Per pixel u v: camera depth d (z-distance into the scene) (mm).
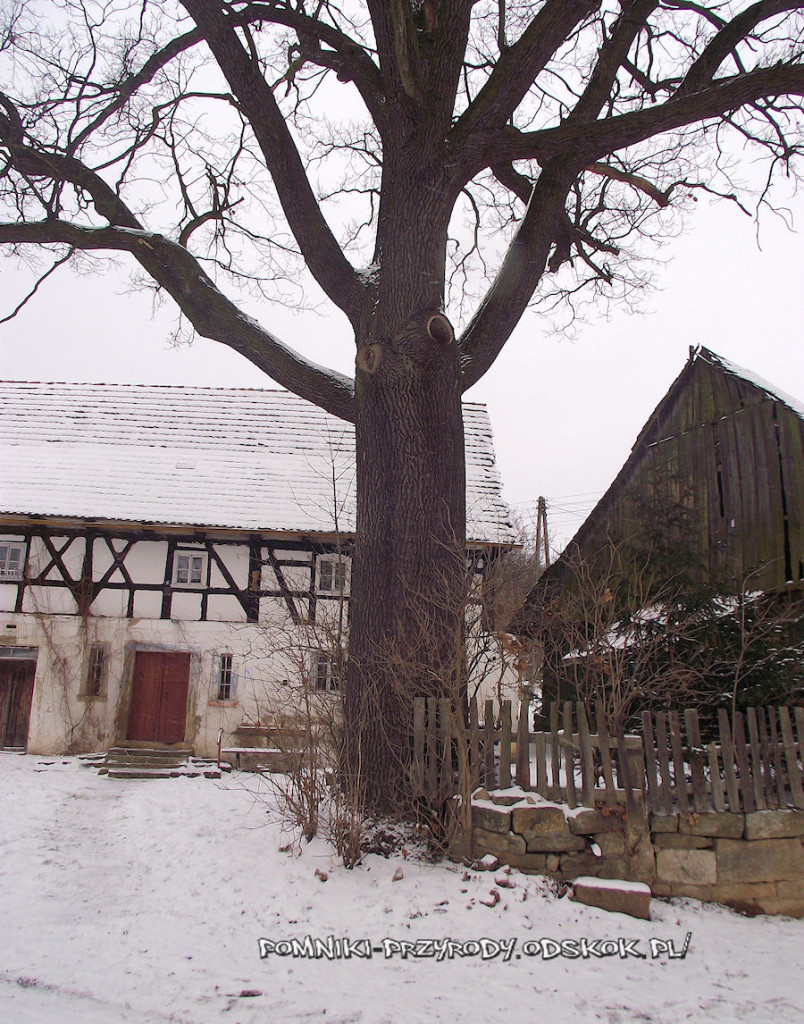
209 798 10227
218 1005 4086
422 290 7387
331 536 15391
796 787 5965
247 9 8109
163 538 15695
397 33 6848
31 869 6754
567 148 7609
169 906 5586
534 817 5777
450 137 7605
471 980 4500
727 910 5621
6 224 8438
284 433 18328
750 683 6891
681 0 8922
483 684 12961
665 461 11508
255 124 7836
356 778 6348
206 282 8492
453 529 7324
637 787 5820
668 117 7332
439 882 5676
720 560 10320
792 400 10047
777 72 7020
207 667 15055
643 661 6609
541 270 8211
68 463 16812
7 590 15422
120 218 9000
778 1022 4090
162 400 19016
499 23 8539
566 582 11016
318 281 8250
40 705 14836
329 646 7773
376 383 7551
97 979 4367
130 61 9039
